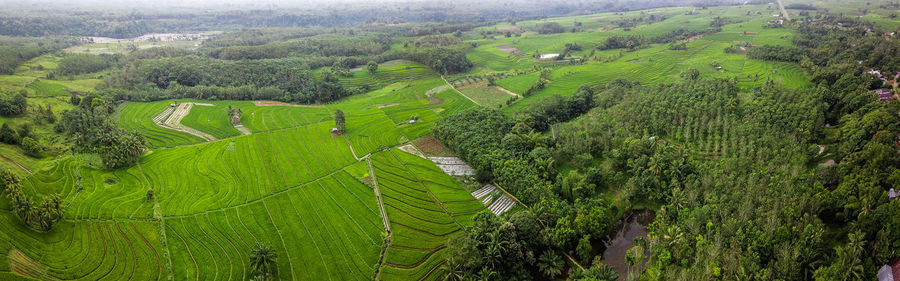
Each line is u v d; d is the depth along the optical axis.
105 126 174.38
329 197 134.62
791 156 130.38
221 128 189.88
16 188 112.69
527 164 139.00
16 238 102.56
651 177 128.75
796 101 165.62
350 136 182.12
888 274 85.00
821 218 108.94
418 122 197.25
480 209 128.00
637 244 109.50
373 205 130.25
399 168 153.25
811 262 91.69
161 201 129.25
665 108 172.25
